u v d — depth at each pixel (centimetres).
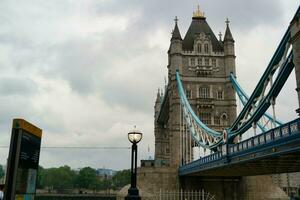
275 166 3731
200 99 8894
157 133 13125
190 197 7094
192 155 8125
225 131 4131
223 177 7281
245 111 3641
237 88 8612
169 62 9912
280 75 2791
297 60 2414
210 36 9675
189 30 9925
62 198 13650
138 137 1672
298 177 10306
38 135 1296
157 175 7375
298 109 2358
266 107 3180
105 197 14100
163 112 11350
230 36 9475
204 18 10238
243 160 3428
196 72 9231
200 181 7288
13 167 1101
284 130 2548
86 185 17100
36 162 1280
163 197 6581
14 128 1136
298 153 2552
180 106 8881
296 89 2411
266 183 7225
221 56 9406
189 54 9381
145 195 6719
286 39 2695
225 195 7194
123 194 6256
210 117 8900
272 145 2752
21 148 1134
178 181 7369
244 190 7206
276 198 7056
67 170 18338
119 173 19700
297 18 2430
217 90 9138
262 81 3206
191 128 7412
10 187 1083
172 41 9388
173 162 8562
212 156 4678
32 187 1238
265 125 5403
